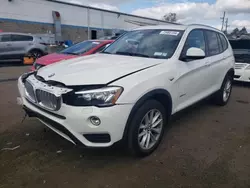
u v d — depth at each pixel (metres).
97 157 2.93
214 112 4.80
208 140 3.50
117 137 2.49
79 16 28.77
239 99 5.96
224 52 4.87
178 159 2.94
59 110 2.48
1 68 10.41
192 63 3.57
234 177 2.61
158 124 3.07
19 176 2.51
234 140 3.53
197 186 2.44
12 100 5.19
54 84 2.61
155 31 3.96
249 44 8.10
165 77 2.97
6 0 21.69
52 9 25.75
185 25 4.01
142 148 2.85
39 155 2.93
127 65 2.93
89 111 2.37
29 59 12.36
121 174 2.61
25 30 23.64
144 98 2.64
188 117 4.46
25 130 3.62
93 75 2.60
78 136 2.46
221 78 4.75
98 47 6.66
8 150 3.02
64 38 27.61
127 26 35.47
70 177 2.53
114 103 2.40
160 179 2.54
